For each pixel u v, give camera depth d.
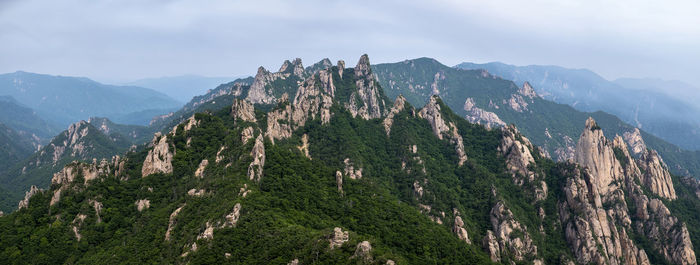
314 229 140.38
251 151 168.75
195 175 170.25
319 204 160.50
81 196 165.25
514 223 190.25
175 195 160.75
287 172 171.50
